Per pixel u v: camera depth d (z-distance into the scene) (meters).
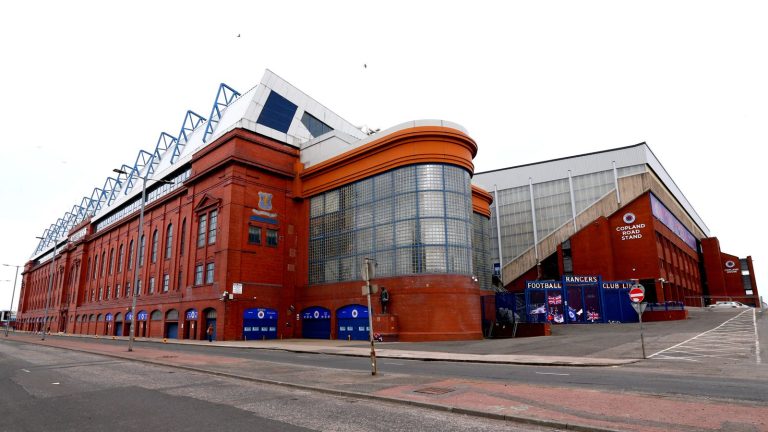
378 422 7.83
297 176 44.44
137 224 60.94
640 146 58.09
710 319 38.78
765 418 7.43
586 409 8.30
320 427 7.53
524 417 7.72
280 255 42.34
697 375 12.74
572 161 62.69
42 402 10.41
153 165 67.81
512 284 64.00
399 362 18.86
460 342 29.39
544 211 63.47
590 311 40.97
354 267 37.91
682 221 73.19
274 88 49.00
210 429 7.57
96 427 7.93
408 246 34.09
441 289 32.72
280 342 35.00
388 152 36.34
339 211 40.34
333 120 55.97
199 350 27.64
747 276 91.12
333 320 38.34
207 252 42.38
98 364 19.09
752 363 15.23
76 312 74.69
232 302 38.28
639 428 6.93
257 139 42.56
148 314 51.66
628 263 54.38
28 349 30.56
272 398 10.30
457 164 35.19
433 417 8.19
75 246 80.31
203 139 52.56
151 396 10.87
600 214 57.72
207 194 43.31
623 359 17.14
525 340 28.06
